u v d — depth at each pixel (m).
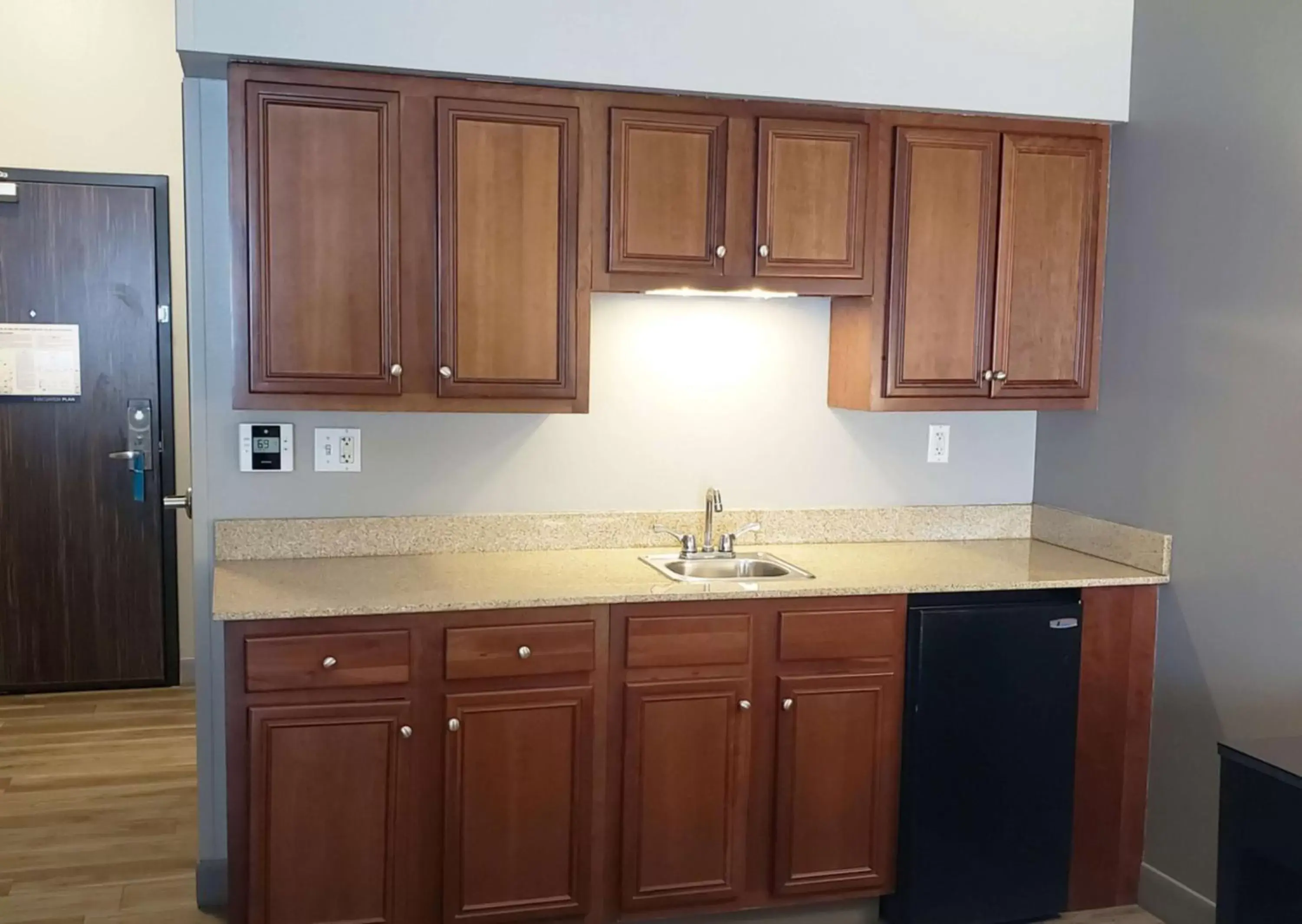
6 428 4.62
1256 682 2.81
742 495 3.40
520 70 2.75
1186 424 3.02
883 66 3.00
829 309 3.42
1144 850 3.16
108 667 4.82
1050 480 3.58
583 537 3.26
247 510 3.01
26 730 4.34
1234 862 2.05
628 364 3.27
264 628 2.50
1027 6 3.11
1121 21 3.19
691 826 2.80
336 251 2.72
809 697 2.84
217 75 2.77
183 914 2.96
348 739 2.58
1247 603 2.83
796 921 2.98
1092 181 3.27
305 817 2.57
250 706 2.52
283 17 2.61
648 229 2.90
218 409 2.95
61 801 3.68
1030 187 3.21
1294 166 2.69
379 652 2.57
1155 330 3.12
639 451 3.30
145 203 4.67
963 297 3.18
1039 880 3.02
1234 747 2.06
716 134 2.93
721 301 3.33
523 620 2.65
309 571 2.88
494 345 2.83
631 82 2.83
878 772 2.90
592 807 2.75
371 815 2.61
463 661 2.62
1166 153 3.08
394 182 2.73
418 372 2.79
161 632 4.85
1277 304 2.73
